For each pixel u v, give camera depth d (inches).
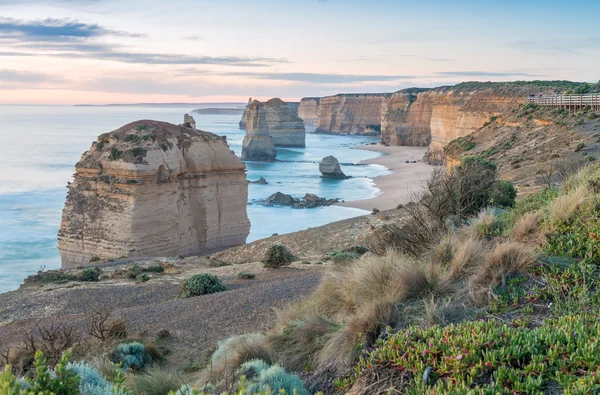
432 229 504.1
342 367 281.3
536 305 292.8
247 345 349.7
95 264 1541.6
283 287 722.8
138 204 1950.1
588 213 390.0
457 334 250.7
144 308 753.6
